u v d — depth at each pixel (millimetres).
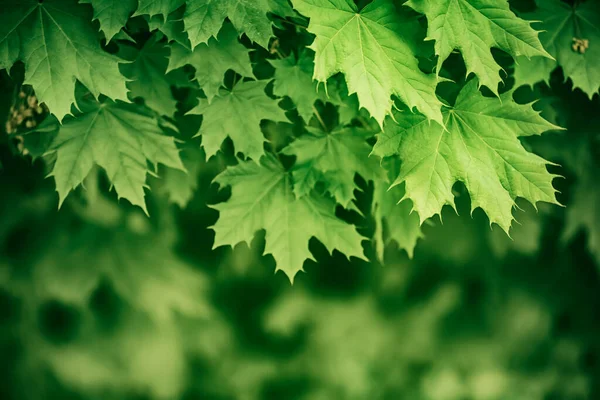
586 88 1494
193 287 1965
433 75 1400
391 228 1528
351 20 1392
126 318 2146
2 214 1691
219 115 1457
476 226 2031
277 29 1487
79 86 1452
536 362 2555
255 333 2506
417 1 1383
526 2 1514
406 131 1417
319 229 1489
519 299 2363
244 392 2564
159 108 1475
